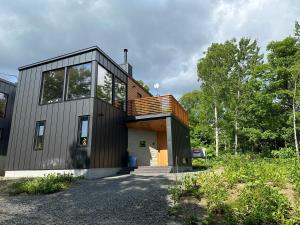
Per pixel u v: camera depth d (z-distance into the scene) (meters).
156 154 17.80
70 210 5.97
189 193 6.52
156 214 5.36
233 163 10.05
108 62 14.59
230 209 5.02
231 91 27.62
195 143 34.25
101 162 12.48
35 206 6.51
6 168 13.78
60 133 12.78
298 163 8.85
